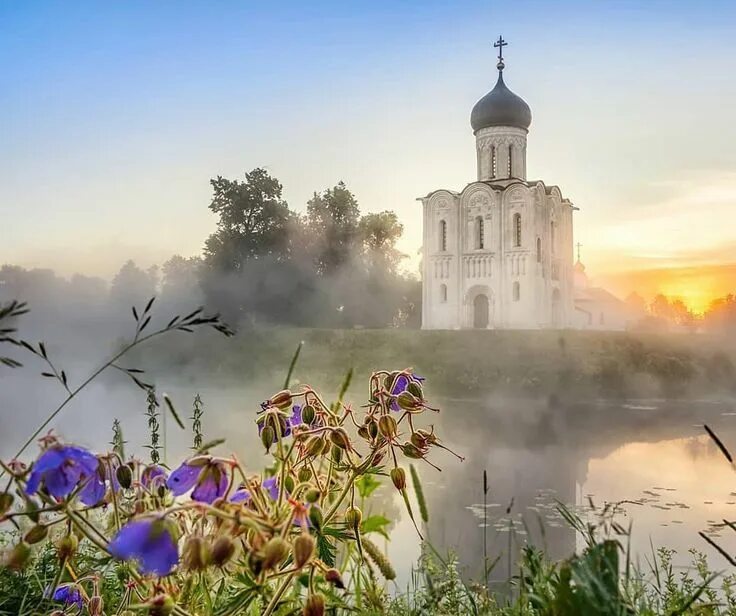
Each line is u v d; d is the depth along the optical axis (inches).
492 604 71.1
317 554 57.9
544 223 2102.6
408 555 194.9
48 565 70.1
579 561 50.0
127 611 56.4
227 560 42.4
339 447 63.5
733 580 96.7
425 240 2169.0
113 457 53.7
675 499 578.6
